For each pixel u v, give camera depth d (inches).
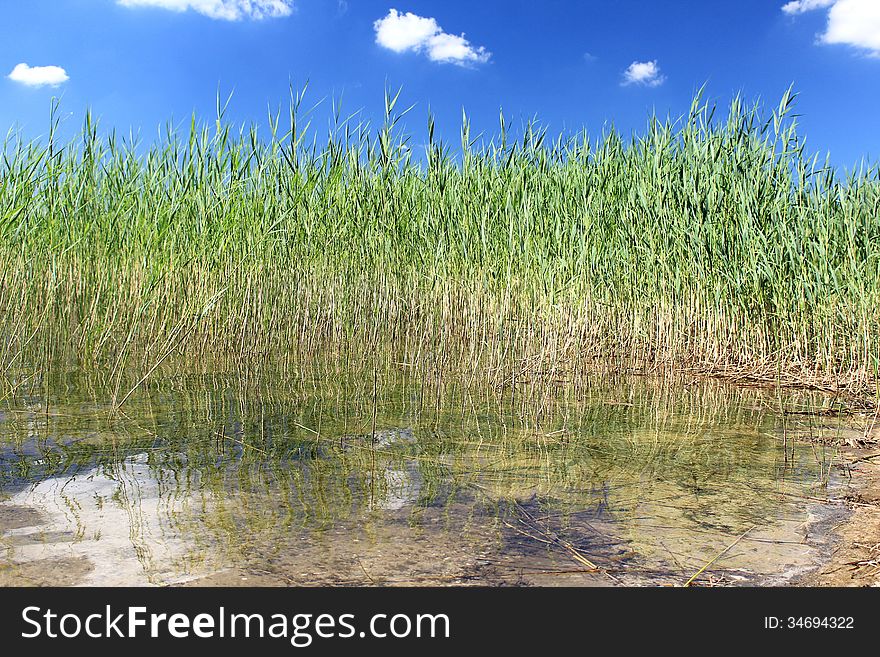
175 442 109.9
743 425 128.8
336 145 188.1
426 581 66.8
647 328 200.4
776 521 82.3
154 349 174.2
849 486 94.7
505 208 197.3
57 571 66.7
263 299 185.2
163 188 180.2
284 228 187.3
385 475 97.1
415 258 213.3
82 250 180.4
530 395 150.0
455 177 213.3
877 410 138.1
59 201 170.2
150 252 168.6
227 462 101.1
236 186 171.6
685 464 104.5
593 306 197.3
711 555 73.1
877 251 171.8
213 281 178.5
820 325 175.3
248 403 135.9
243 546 73.2
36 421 119.6
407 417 129.8
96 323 173.6
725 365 185.5
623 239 204.4
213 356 178.7
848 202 179.5
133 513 81.3
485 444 113.5
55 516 79.8
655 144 198.4
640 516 83.7
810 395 155.4
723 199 190.9
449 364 182.4
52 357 168.4
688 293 198.2
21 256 165.5
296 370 170.1
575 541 76.3
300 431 118.0
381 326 198.5
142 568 67.8
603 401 148.1
